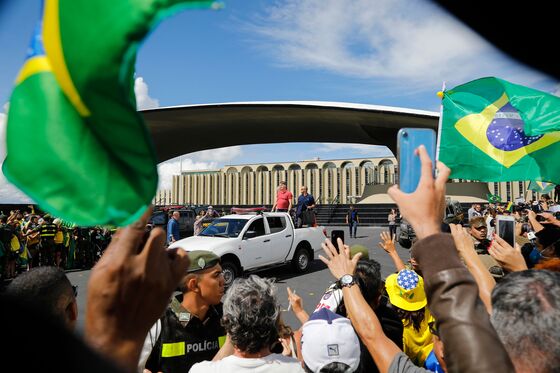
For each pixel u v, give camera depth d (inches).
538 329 40.4
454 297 38.9
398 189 46.3
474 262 75.0
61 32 22.2
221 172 3511.3
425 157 44.8
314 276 444.5
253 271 417.7
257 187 3341.5
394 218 932.6
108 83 22.7
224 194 3469.5
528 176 136.9
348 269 82.8
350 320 78.0
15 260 461.7
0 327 17.3
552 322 40.2
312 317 76.5
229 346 93.2
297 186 3127.5
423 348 106.6
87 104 24.0
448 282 39.4
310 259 481.7
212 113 1322.6
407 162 48.2
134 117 24.5
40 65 23.7
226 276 382.6
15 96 24.6
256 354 75.6
